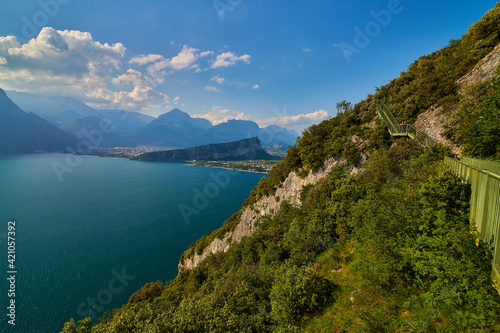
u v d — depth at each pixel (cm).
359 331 727
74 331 1223
